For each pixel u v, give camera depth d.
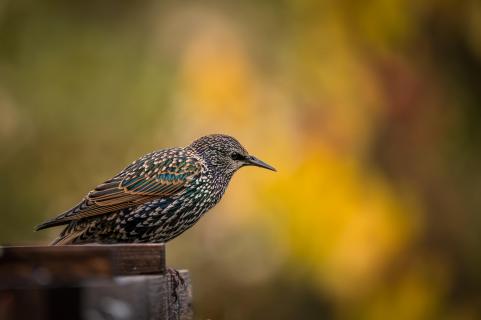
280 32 13.94
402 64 13.12
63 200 14.47
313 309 13.16
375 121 12.84
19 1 15.15
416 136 12.98
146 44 14.95
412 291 12.20
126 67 14.83
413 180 12.87
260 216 12.19
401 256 12.23
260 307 13.30
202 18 14.68
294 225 12.08
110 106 14.62
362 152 12.57
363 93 12.98
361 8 13.12
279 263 12.77
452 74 13.52
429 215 12.90
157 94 14.47
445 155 13.23
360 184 12.27
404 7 13.03
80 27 15.17
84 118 14.61
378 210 12.19
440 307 12.44
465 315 12.62
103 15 15.33
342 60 13.12
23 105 14.72
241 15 14.48
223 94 13.12
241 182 12.31
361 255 12.05
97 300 4.54
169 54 14.74
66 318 4.47
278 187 12.19
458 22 13.34
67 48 15.03
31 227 14.38
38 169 14.55
